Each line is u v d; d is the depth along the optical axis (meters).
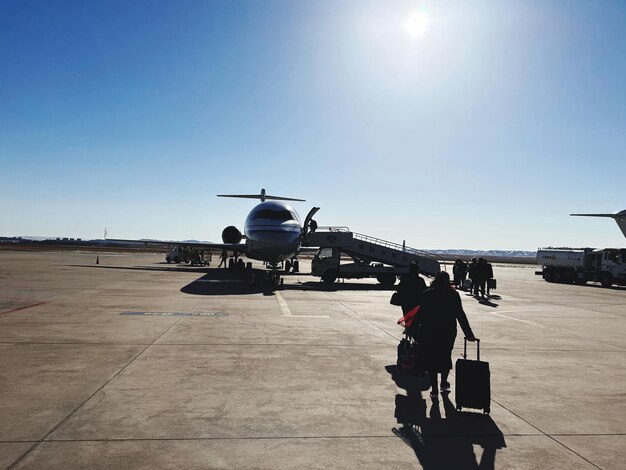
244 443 4.45
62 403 5.43
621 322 13.48
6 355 7.71
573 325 12.70
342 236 26.38
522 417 5.36
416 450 4.40
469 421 5.21
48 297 15.86
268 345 8.87
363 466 4.04
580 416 5.41
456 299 6.10
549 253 36.31
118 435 4.55
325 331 10.52
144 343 8.80
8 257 53.41
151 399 5.63
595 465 4.15
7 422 4.82
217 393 5.93
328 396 5.93
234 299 16.27
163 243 34.91
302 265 58.16
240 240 35.16
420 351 6.16
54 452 4.14
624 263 29.45
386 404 5.71
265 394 5.94
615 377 7.17
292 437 4.63
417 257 27.66
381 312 14.10
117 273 29.33
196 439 4.51
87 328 10.22
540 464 4.15
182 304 14.57
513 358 8.40
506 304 18.30
